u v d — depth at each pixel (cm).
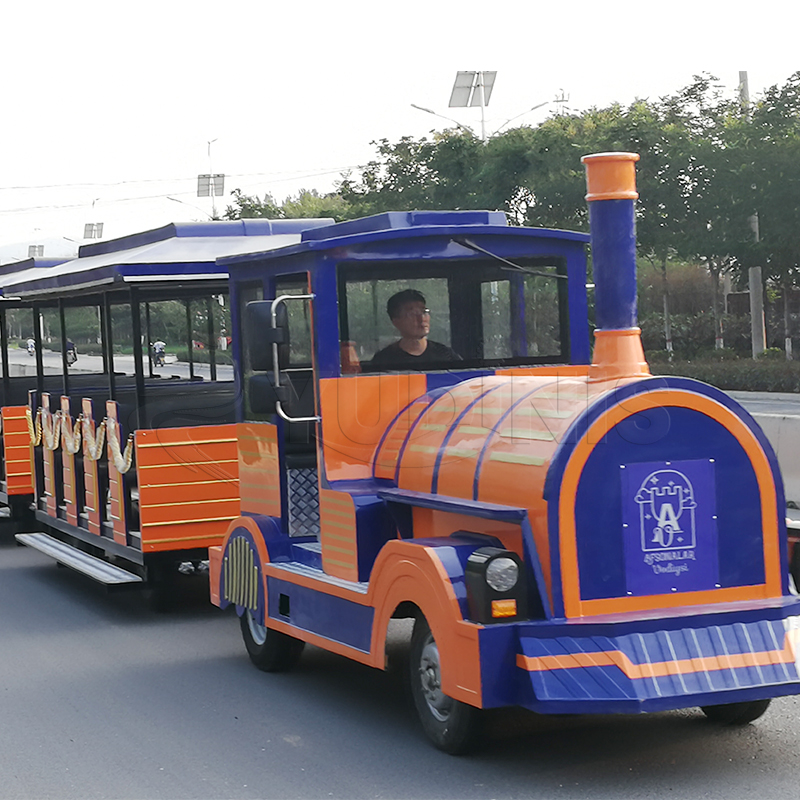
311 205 6494
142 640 860
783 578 545
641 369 547
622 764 543
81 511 1088
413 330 662
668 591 525
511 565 508
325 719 642
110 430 955
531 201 3331
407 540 561
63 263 1274
